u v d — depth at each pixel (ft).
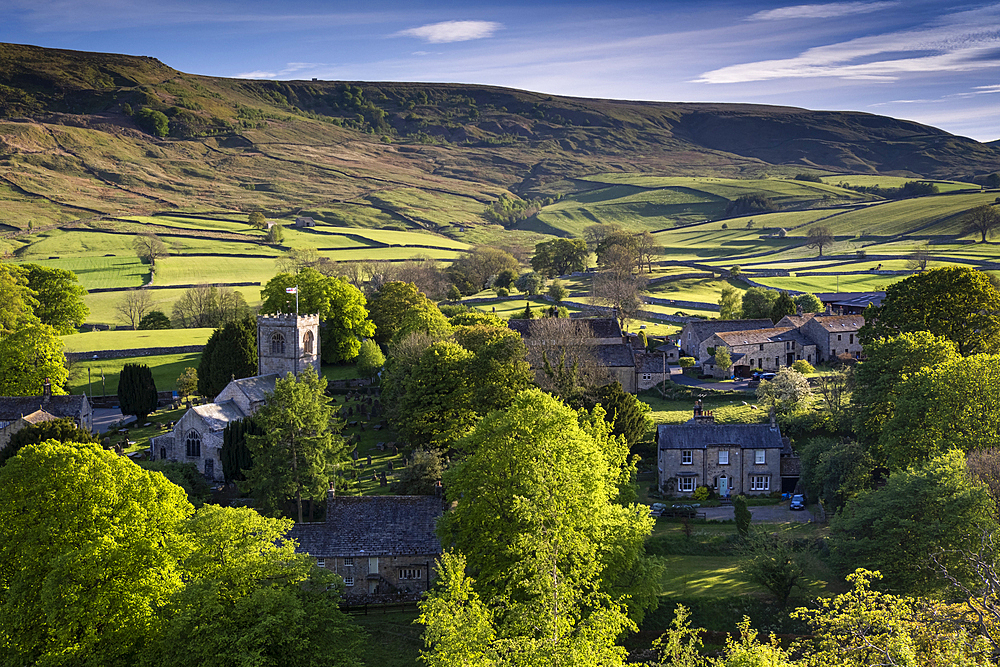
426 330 458.50
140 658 161.27
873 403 307.58
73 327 610.65
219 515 185.16
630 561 195.00
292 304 524.93
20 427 356.38
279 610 162.09
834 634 147.33
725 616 217.56
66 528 175.42
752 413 387.34
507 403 326.03
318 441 277.44
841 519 224.12
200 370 456.86
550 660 119.65
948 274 373.20
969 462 226.38
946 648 126.11
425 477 290.15
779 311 592.19
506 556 183.11
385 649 211.00
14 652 164.66
